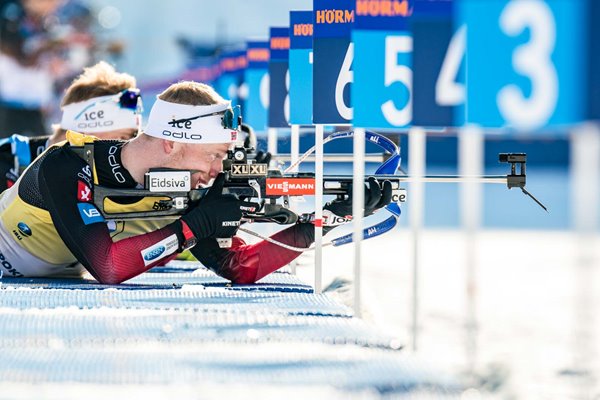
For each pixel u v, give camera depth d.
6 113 40.44
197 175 15.27
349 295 18.83
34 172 15.95
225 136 15.08
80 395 8.21
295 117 16.69
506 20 9.26
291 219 15.57
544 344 18.30
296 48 16.62
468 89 9.56
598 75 8.23
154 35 76.81
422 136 13.88
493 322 20.88
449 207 53.03
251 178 15.24
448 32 11.44
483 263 31.36
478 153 11.49
